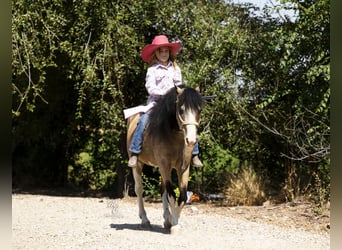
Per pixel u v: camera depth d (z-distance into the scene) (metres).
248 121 11.19
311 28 10.20
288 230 8.48
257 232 8.27
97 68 10.91
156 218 9.67
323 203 9.74
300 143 10.66
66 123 13.88
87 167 14.63
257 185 11.06
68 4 11.34
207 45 11.18
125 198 12.48
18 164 15.80
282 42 10.28
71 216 9.77
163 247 6.96
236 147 11.87
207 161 12.21
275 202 10.96
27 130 14.21
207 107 11.00
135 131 8.05
